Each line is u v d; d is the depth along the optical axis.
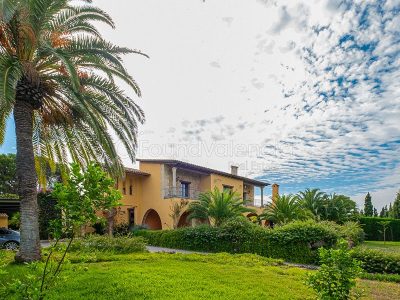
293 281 8.31
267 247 15.08
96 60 10.55
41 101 10.63
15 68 9.04
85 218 3.79
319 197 27.59
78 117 12.05
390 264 10.97
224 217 20.27
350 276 5.18
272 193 38.84
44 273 3.86
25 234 9.72
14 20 9.51
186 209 26.05
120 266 9.44
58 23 10.80
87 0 11.20
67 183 3.86
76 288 6.87
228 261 11.44
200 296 6.51
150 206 27.25
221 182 31.97
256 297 6.61
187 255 12.51
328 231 14.09
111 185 3.95
